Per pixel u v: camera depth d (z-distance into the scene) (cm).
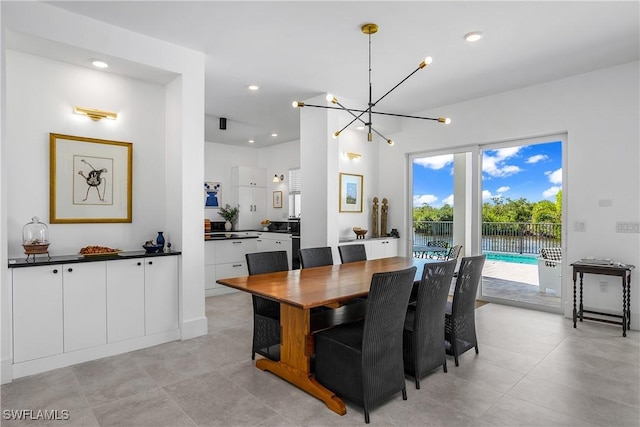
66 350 288
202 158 363
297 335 256
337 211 493
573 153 418
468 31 314
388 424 209
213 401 235
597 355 308
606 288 397
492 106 486
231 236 636
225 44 341
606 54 360
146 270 331
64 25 280
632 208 381
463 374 273
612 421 211
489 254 505
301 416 218
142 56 321
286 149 782
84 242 334
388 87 457
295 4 274
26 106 303
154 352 318
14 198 298
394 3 272
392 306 225
